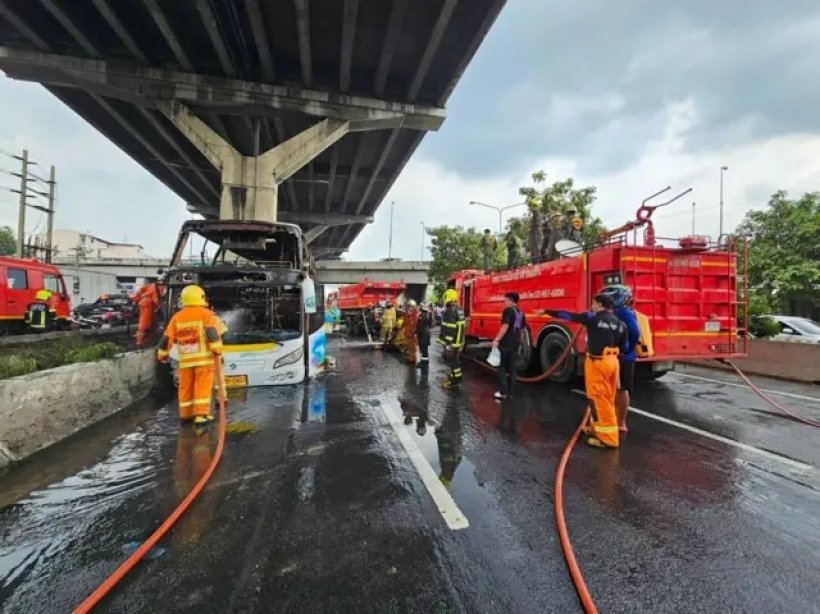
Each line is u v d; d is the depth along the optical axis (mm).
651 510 3406
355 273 52406
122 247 85250
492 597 2412
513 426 5676
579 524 3188
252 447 4801
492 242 14742
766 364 10000
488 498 3594
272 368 7770
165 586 2496
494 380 9109
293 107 18156
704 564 2725
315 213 41125
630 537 3021
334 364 11422
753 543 2961
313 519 3238
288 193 36125
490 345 14141
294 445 4879
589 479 3990
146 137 24109
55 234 73188
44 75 16453
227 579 2555
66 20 14055
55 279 14516
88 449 4730
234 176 18094
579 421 5922
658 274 7117
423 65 16516
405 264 52406
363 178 31828
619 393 5375
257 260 11047
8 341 9250
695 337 7277
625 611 2318
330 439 5082
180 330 5707
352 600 2377
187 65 16688
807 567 2701
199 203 39656
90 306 24641
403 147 26625
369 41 16172
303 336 8062
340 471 4145
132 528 3117
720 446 4922
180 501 3520
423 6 14148
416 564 2695
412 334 12211
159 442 4965
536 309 9133
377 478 3986
